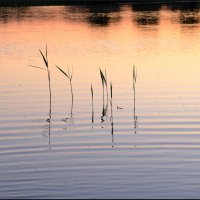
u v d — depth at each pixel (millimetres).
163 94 37438
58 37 70000
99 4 129625
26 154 26250
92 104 35531
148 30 76688
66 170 24188
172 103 35094
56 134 29391
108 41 65625
